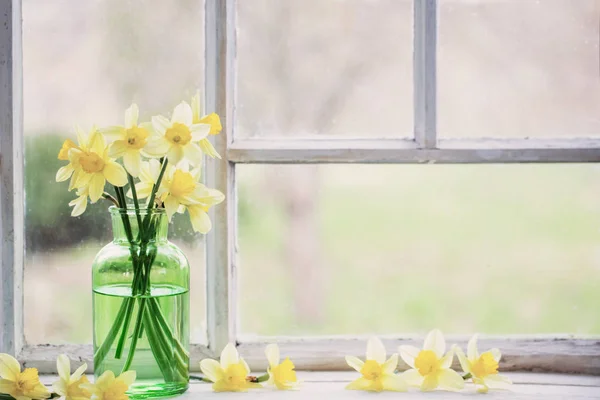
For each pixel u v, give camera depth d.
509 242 1.99
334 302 2.70
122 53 1.69
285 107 1.78
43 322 1.66
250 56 1.73
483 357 1.55
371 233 2.65
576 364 1.62
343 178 2.70
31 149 1.66
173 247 1.56
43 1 1.68
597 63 1.72
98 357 1.54
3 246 1.60
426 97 1.63
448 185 2.56
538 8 1.74
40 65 1.68
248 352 1.63
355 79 1.80
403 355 1.58
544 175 1.91
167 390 1.53
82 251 1.67
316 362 1.63
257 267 2.54
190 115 1.51
